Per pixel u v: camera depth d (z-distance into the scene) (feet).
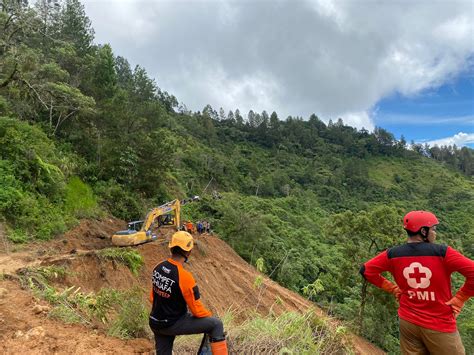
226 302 55.57
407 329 11.75
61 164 69.87
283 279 93.76
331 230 82.33
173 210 72.69
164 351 12.98
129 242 54.34
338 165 412.57
